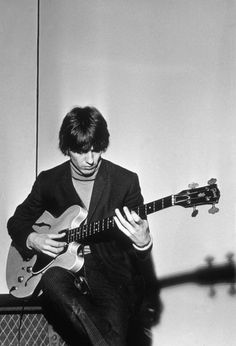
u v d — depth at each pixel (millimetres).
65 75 3266
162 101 3182
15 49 3309
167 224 3064
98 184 2781
